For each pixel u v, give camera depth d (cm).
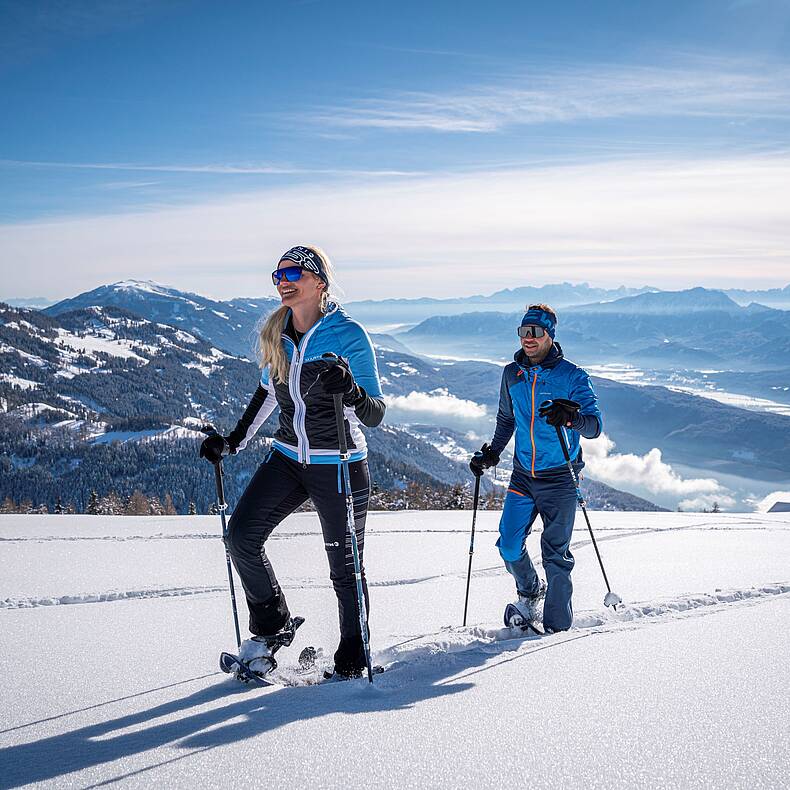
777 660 282
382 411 285
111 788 183
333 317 287
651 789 175
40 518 954
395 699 248
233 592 306
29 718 246
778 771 183
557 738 206
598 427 359
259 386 316
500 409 407
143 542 730
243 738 213
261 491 293
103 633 376
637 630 338
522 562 391
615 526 899
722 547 706
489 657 309
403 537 809
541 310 374
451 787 178
